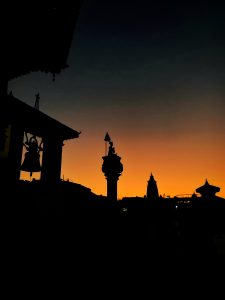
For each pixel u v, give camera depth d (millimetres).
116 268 5219
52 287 3533
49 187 10109
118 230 8320
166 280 5031
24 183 10055
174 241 7695
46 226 6344
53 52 5430
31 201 7688
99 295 3736
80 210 8789
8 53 4766
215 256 6715
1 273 3512
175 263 6125
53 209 7777
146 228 8547
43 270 4004
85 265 4836
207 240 7371
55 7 4176
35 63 5711
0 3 3736
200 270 5793
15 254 4262
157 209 9422
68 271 4289
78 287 3799
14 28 4316
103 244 6645
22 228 5629
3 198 7070
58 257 4750
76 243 5934
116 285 4324
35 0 3869
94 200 10484
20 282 3406
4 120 7727
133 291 4219
